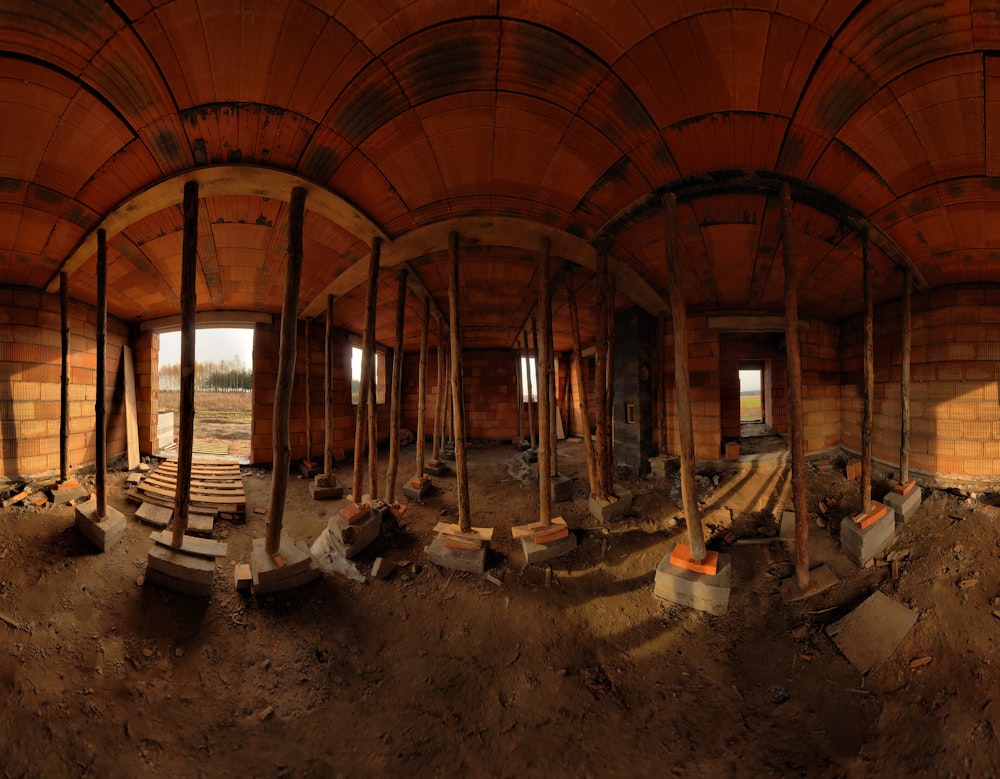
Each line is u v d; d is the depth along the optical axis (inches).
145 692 112.0
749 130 127.9
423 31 101.6
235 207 177.5
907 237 175.0
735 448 281.1
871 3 90.7
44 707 100.5
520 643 142.2
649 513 223.1
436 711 117.6
